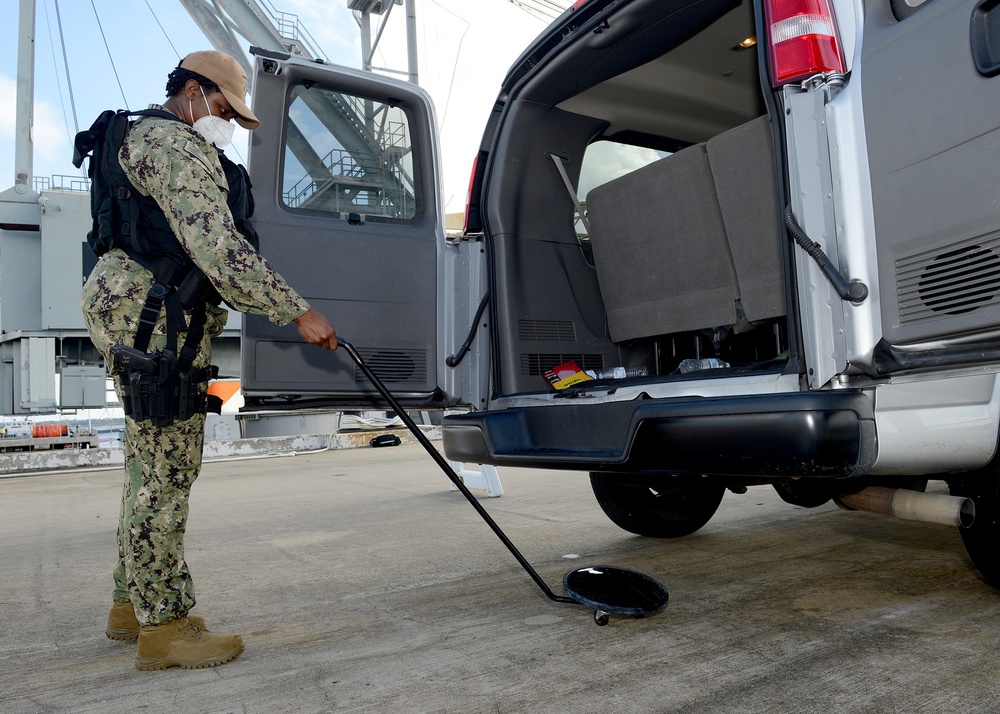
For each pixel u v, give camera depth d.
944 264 1.40
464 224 2.72
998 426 1.61
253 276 1.58
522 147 2.68
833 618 1.84
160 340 1.62
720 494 3.04
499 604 2.09
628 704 1.35
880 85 1.53
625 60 2.54
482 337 2.63
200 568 2.73
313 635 1.86
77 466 9.00
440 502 4.38
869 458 1.43
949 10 1.41
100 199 1.62
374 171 2.63
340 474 6.66
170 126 1.62
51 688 1.55
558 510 3.80
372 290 2.52
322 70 2.48
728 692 1.39
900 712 1.28
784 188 1.65
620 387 2.11
